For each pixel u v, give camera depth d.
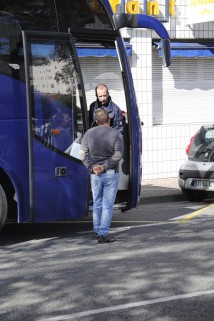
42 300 11.95
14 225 19.98
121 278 13.36
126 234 18.16
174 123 30.97
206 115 31.67
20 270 14.20
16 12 16.45
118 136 16.64
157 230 18.77
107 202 16.86
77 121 17.39
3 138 16.27
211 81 31.64
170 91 30.77
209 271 13.82
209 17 28.31
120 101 27.38
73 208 17.44
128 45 28.69
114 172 16.73
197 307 11.44
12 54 16.34
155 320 10.76
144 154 29.91
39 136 16.70
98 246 16.56
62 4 17.17
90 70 27.23
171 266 14.28
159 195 25.47
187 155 24.59
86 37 17.77
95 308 11.44
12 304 11.73
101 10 18.02
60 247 16.55
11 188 17.11
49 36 16.81
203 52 30.59
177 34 30.22
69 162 17.25
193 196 24.97
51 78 16.89
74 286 12.84
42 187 16.86
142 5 28.88
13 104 16.36
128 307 11.46
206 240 17.11
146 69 29.41
